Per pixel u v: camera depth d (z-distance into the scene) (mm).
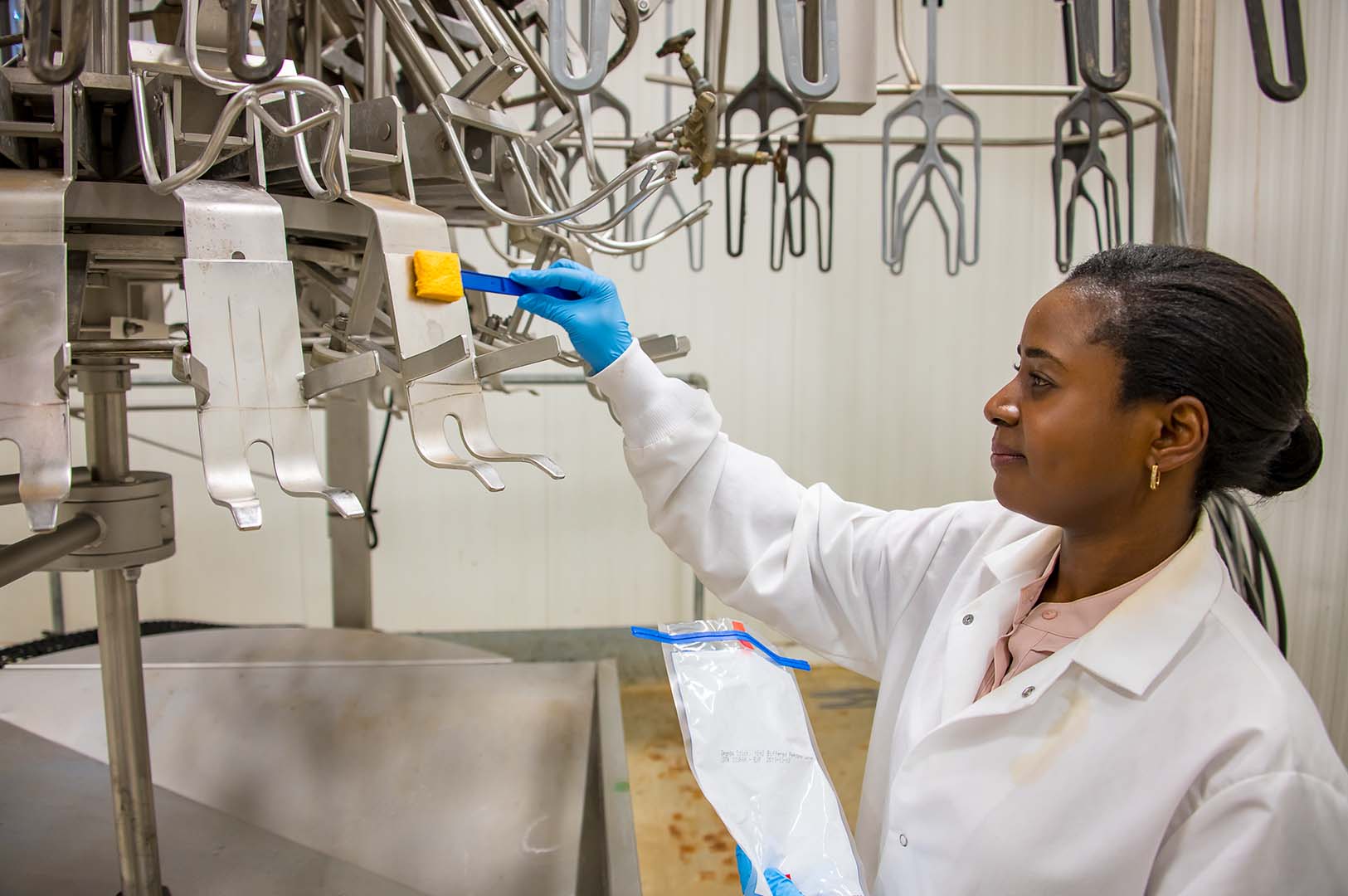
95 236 626
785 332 2373
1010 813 615
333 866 1040
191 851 1058
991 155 2338
